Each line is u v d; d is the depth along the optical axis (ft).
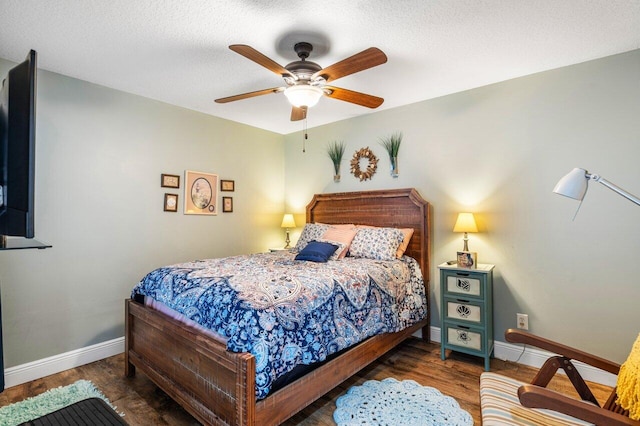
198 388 6.03
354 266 8.62
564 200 8.69
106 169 9.81
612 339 8.02
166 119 11.28
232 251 13.33
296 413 6.26
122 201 10.14
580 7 6.19
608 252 8.10
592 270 8.29
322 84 7.30
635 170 7.81
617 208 8.00
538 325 9.02
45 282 8.61
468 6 6.17
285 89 7.48
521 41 7.42
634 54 7.83
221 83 9.72
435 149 10.99
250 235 14.05
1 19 6.49
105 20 6.57
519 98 9.39
